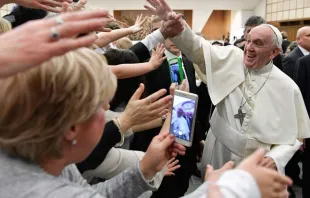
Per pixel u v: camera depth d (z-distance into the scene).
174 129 1.14
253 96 1.83
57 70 0.54
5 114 0.54
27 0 1.21
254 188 0.53
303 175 2.75
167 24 1.69
